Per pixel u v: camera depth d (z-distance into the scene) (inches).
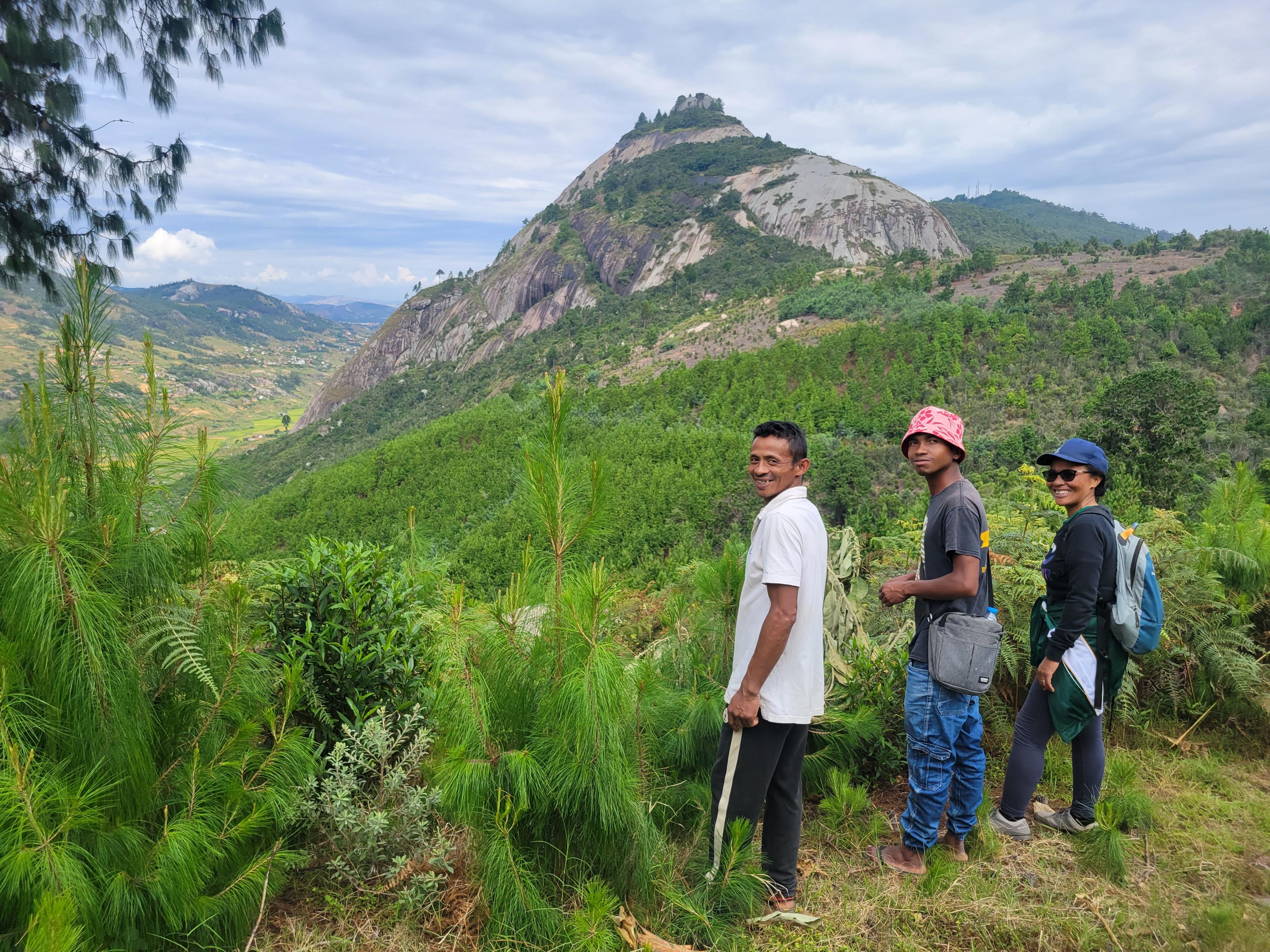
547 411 84.0
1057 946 78.9
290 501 3351.4
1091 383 2815.0
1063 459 100.5
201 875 67.1
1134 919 82.5
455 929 75.4
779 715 79.7
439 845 81.7
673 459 2753.4
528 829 79.8
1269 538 161.5
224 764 72.2
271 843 78.7
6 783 54.9
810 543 80.0
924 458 94.0
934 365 3152.1
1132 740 133.3
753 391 3346.5
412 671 100.9
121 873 62.2
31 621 61.4
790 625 77.3
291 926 74.7
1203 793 112.7
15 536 62.5
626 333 5866.1
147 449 77.5
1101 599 96.6
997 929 80.6
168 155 210.4
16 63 174.2
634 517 2142.0
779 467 82.4
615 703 79.5
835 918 83.0
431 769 86.9
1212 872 91.7
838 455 2137.1
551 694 81.5
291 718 93.9
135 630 72.1
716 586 112.9
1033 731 99.7
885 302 4387.3
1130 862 94.0
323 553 103.1
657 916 79.9
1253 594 155.6
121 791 65.7
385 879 80.5
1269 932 75.7
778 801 84.1
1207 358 3029.0
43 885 55.2
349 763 87.0
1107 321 3216.0
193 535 78.5
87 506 74.1
